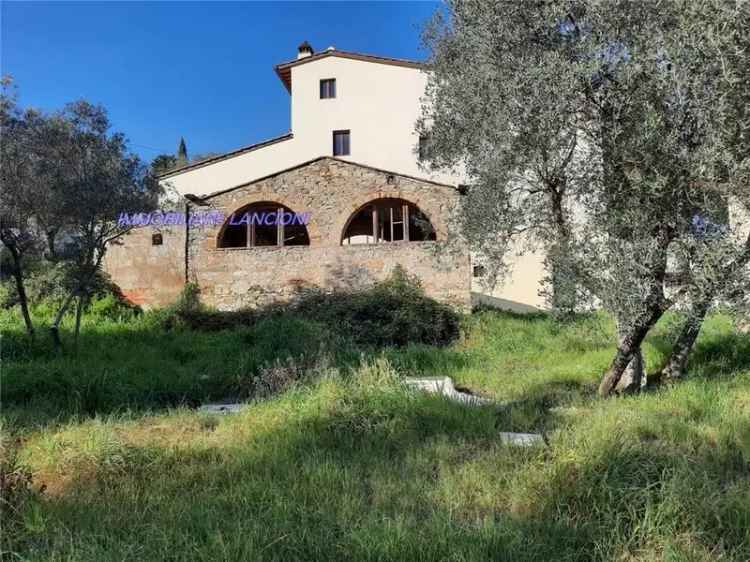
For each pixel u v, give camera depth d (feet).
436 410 20.54
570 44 19.93
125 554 10.41
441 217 57.47
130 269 61.62
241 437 18.98
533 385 28.55
